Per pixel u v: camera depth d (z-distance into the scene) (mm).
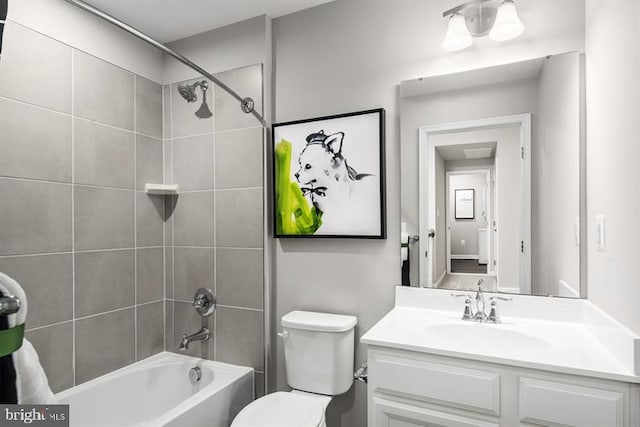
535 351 1433
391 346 1406
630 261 1123
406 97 1893
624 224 1166
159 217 2441
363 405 1978
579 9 1592
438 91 1835
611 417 1116
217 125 2311
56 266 1838
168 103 2465
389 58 1951
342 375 1867
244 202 2227
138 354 2270
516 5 1687
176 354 2406
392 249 1941
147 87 2371
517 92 1693
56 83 1844
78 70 1953
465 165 1793
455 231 1814
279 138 2186
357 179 1995
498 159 1731
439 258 1840
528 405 1213
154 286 2393
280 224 2182
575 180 1577
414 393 1377
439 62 1845
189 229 2393
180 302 2416
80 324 1947
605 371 1116
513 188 1705
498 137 1729
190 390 2225
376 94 1977
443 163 1828
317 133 2092
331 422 2043
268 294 2209
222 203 2291
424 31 1878
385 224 1940
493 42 1737
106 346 2080
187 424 1683
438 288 1839
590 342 1376
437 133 1836
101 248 2059
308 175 2111
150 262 2365
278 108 2223
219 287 2297
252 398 2162
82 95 1970
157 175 2428
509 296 1699
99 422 1950
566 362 1189
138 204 2289
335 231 2043
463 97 1789
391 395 1430
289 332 1950
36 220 1752
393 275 1938
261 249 2178
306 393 1914
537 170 1657
